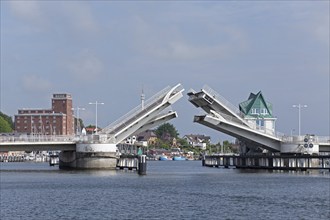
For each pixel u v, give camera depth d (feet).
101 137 404.36
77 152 406.62
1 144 386.52
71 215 190.70
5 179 334.44
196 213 196.75
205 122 389.60
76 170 406.00
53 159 597.93
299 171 411.54
